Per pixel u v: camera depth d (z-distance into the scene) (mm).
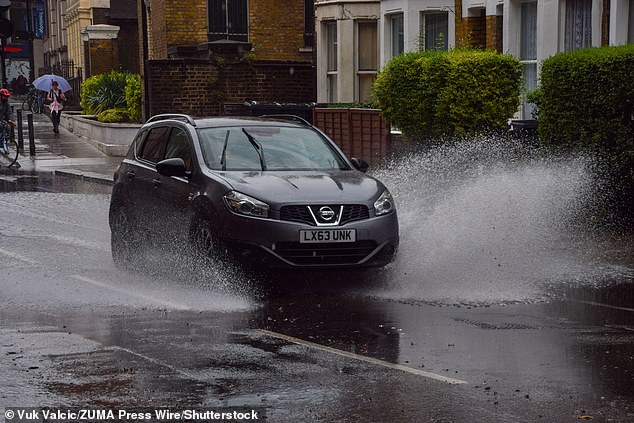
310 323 15883
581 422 10750
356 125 42344
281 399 11602
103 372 12828
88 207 33688
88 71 95312
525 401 11516
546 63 27297
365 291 18547
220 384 12250
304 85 56000
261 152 20297
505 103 31797
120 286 19250
